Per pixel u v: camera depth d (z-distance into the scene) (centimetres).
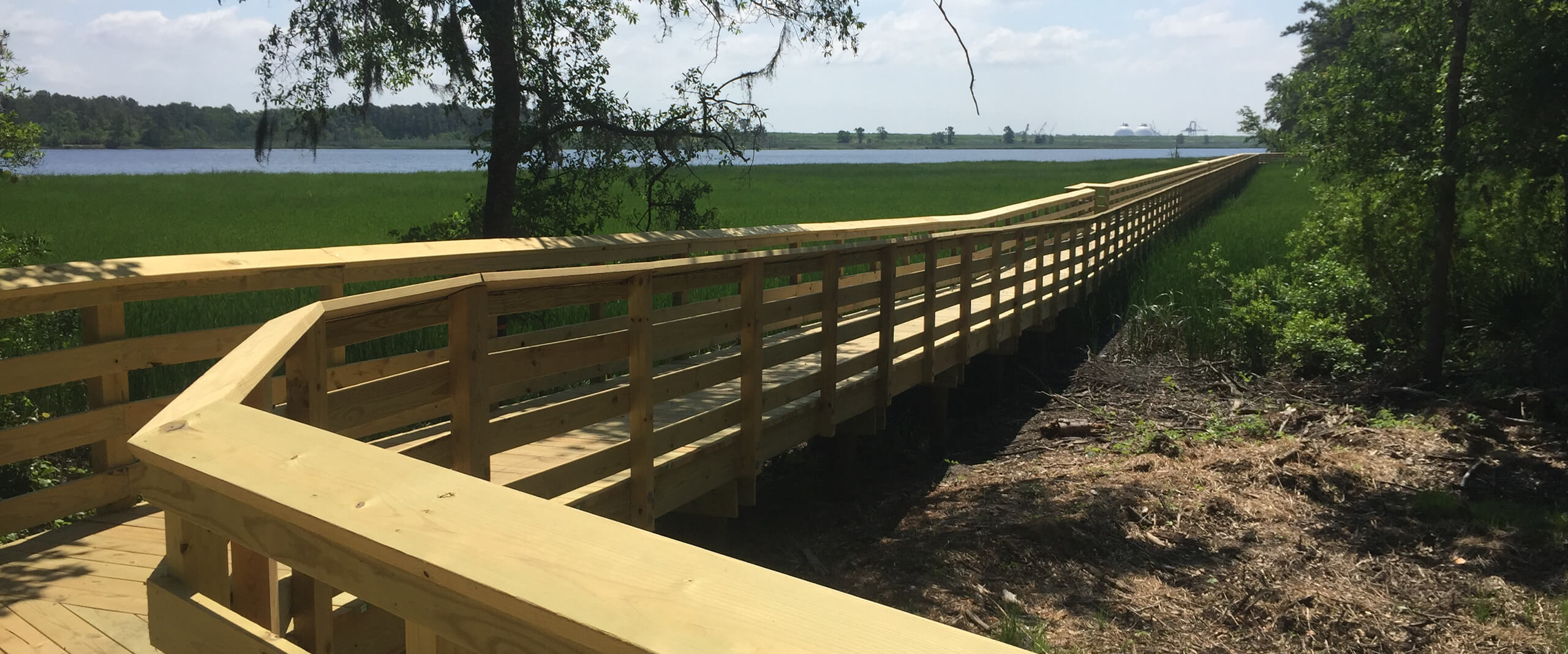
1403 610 570
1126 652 515
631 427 470
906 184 4806
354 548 132
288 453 158
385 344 838
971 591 579
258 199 3281
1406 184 1173
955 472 863
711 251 776
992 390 1115
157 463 164
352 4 1045
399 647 326
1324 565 630
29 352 638
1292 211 2820
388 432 661
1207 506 722
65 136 6309
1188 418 1016
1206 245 1953
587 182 1270
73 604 325
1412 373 1107
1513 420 940
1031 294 1176
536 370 395
